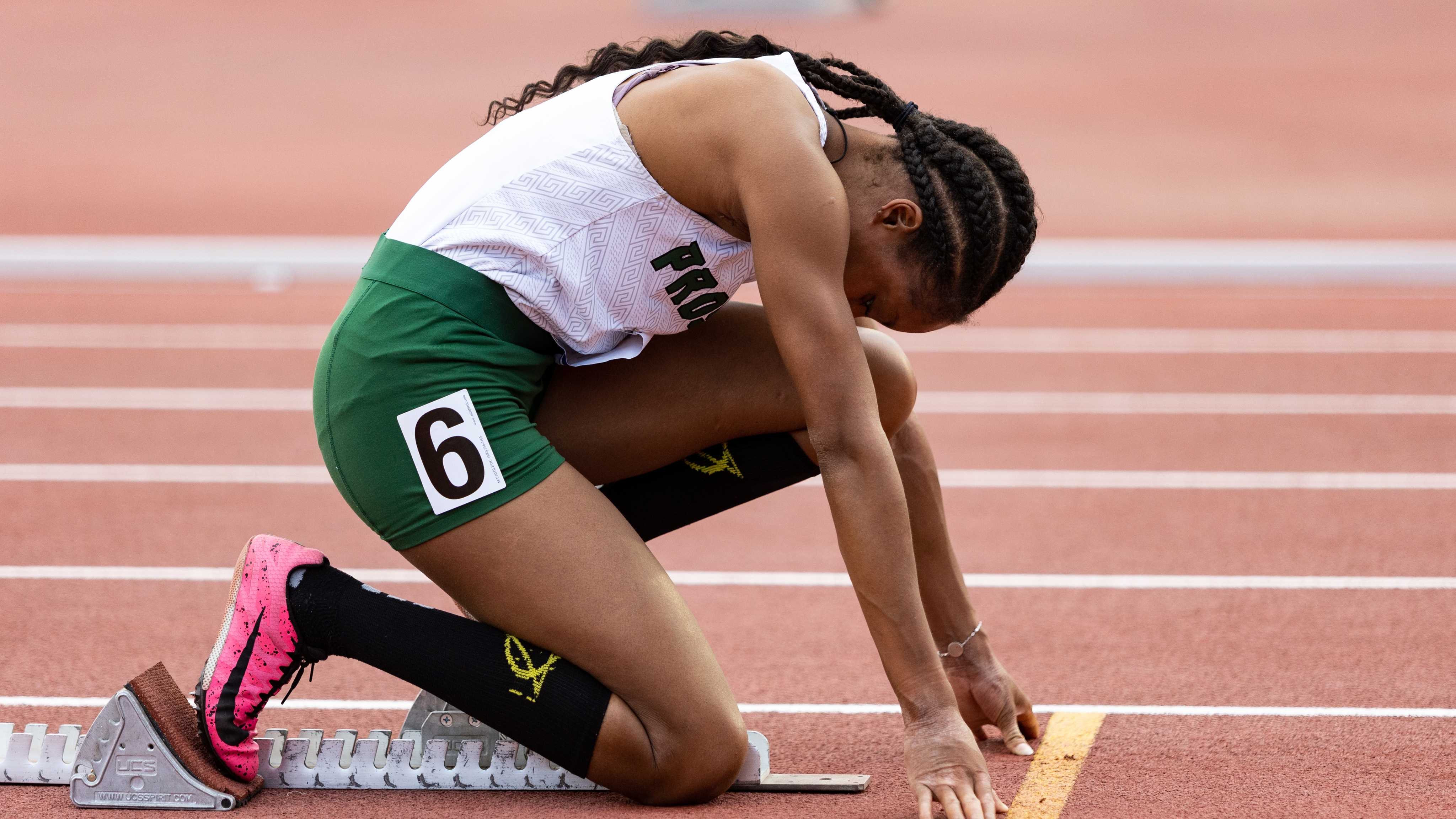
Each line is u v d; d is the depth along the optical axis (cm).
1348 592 1741
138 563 1906
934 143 1034
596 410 1123
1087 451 2591
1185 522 2109
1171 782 1129
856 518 998
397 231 1080
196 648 1544
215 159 6594
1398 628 1588
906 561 1006
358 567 1914
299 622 1063
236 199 5769
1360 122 7294
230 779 1097
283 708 1360
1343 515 2131
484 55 9700
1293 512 2156
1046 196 5784
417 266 1049
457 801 1099
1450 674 1424
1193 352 3506
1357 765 1168
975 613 1210
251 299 4328
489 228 1041
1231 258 4569
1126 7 12275
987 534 2061
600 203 1037
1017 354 3525
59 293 4406
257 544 1077
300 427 2805
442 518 1037
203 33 10694
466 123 7388
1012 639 1577
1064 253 4697
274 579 1061
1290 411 2892
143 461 2533
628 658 1031
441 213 1059
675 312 1080
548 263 1036
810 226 977
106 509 2206
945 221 1020
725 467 1136
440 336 1035
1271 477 2384
